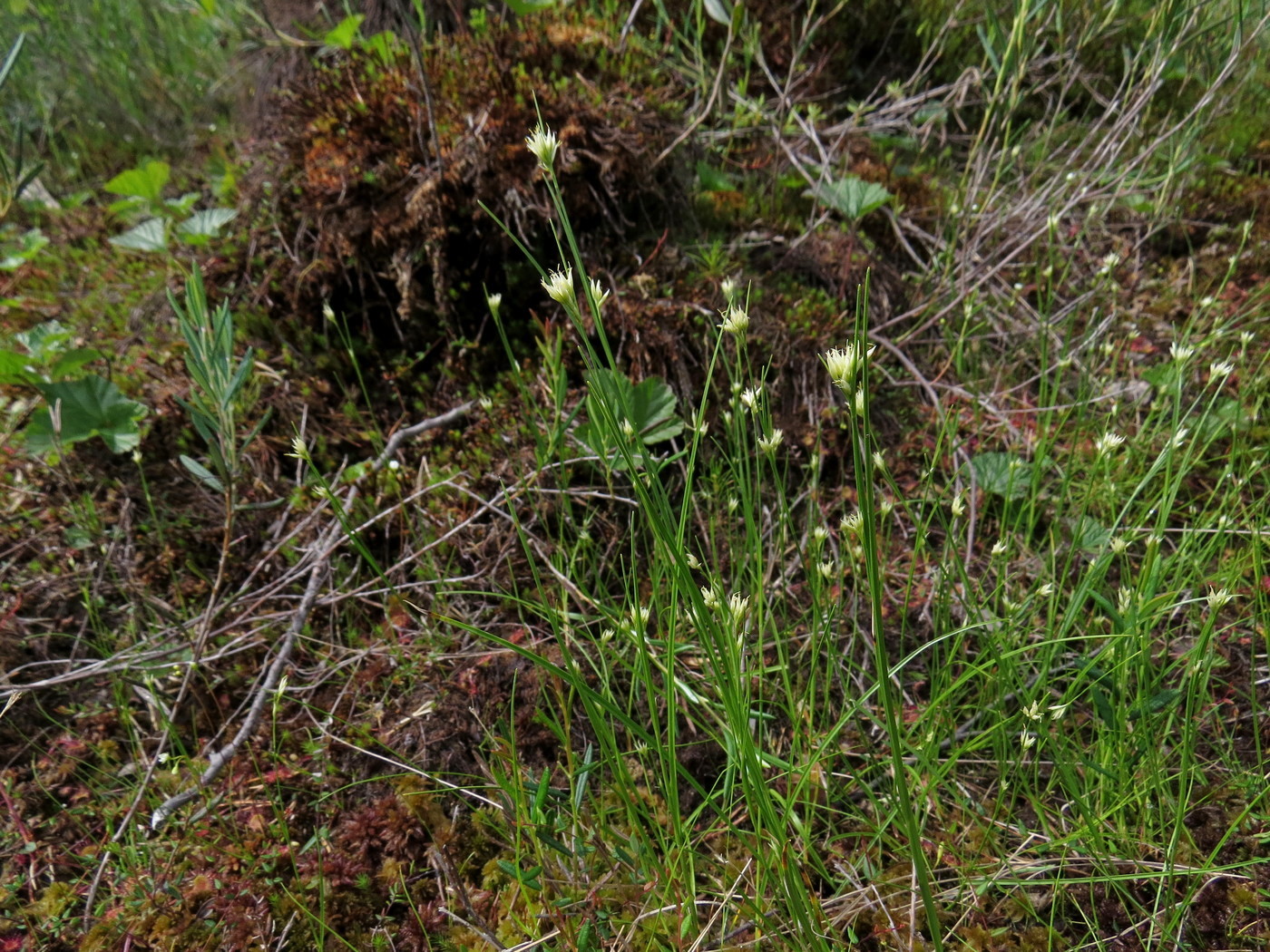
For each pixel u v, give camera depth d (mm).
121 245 599
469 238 546
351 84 575
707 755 403
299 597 463
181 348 560
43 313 628
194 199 649
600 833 352
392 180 546
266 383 544
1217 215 704
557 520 483
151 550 482
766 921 313
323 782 395
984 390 577
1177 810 354
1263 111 789
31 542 479
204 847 371
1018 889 352
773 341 534
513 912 345
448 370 551
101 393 499
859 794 386
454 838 374
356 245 547
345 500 489
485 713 413
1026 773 389
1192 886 328
